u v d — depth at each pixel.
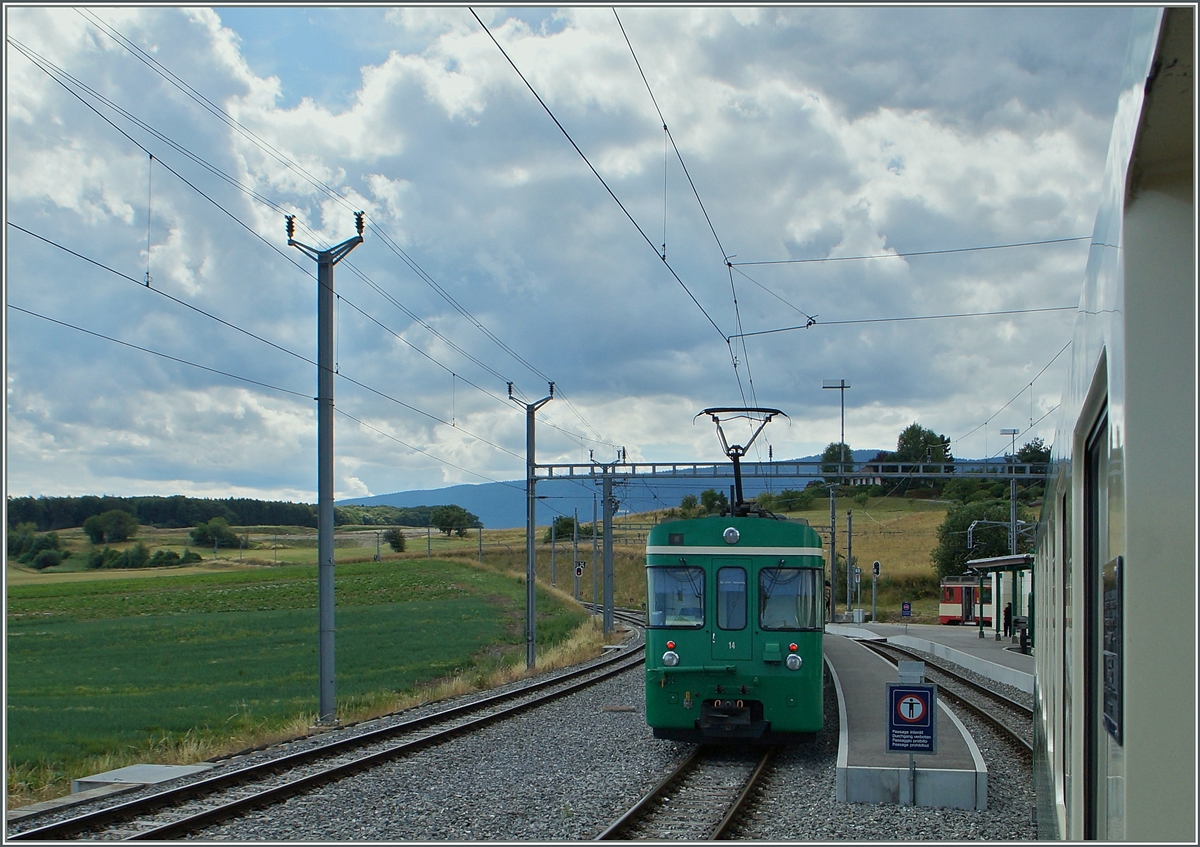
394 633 45.22
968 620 58.62
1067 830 4.58
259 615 56.94
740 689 13.37
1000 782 11.59
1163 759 2.16
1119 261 2.32
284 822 9.41
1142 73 2.04
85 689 27.36
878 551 84.19
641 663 29.30
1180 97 1.96
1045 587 7.40
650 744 14.40
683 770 12.16
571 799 10.45
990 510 72.38
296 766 12.41
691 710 13.42
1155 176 2.24
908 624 61.72
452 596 68.69
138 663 34.84
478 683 24.88
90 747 16.84
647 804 10.03
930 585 77.44
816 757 13.62
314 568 97.31
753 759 13.38
